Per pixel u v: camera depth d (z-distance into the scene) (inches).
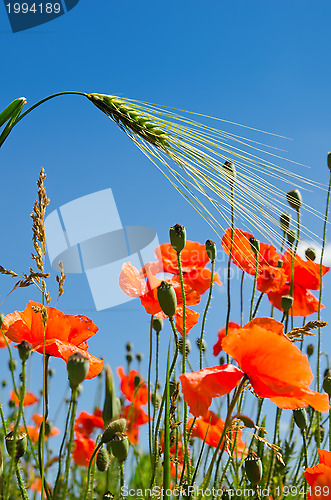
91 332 25.1
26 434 22.9
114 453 22.3
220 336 31.4
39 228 23.2
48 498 22.9
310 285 30.5
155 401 27.8
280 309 30.2
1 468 21.7
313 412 29.8
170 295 22.9
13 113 27.6
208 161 24.5
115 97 26.1
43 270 23.2
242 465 27.3
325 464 24.2
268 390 21.6
